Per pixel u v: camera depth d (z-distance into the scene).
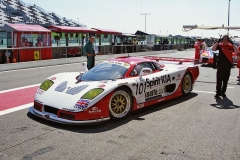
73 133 3.91
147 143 3.61
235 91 7.45
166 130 4.15
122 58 5.81
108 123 4.43
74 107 4.05
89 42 8.62
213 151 3.40
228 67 6.36
